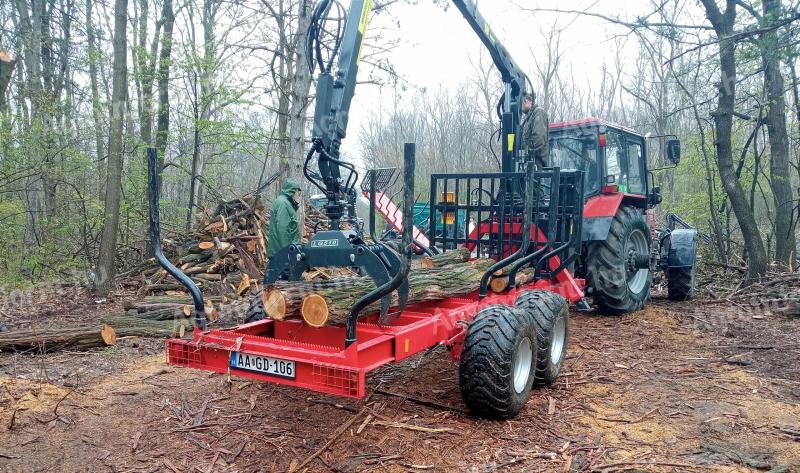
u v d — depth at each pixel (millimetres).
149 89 12656
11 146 9586
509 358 3361
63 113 10977
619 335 5727
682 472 2863
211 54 10883
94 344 5207
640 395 4012
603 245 6320
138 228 11938
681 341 5492
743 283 8109
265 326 3773
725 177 8000
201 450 3094
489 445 3170
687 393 4051
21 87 11625
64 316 6980
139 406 3719
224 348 3104
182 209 13148
